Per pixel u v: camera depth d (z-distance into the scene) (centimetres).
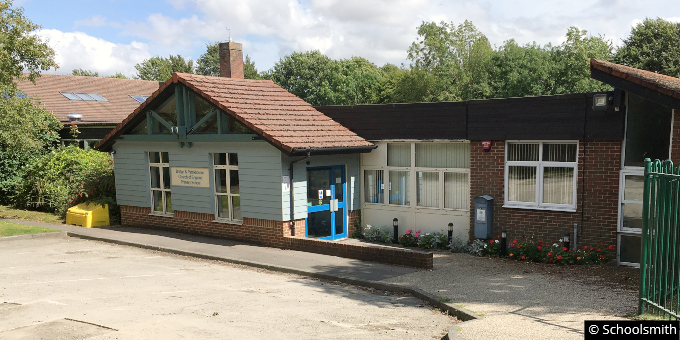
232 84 1631
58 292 953
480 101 1351
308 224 1481
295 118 1531
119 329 700
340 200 1589
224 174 1533
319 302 898
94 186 1939
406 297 953
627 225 1167
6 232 1639
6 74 1738
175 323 739
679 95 991
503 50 5231
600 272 1077
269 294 958
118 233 1644
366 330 718
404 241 1492
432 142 1484
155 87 3481
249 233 1470
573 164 1234
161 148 1661
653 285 693
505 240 1281
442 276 1072
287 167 1390
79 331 688
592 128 1186
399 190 1566
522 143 1310
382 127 1552
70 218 1823
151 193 1733
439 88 5662
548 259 1181
